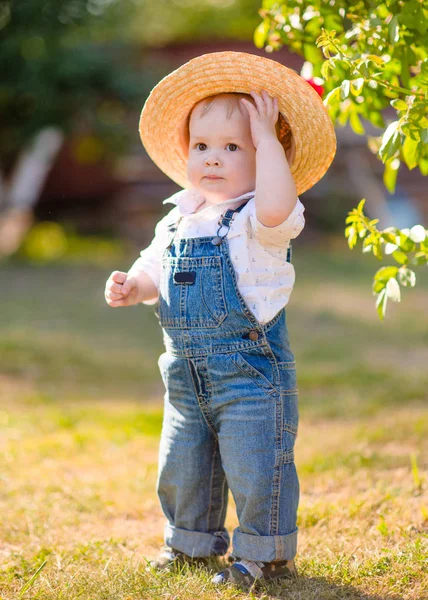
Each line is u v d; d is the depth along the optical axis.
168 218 3.37
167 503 3.34
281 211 2.96
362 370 7.88
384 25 3.42
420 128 3.11
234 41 20.50
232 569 3.09
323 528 3.82
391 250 3.38
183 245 3.13
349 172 21.64
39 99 15.58
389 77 3.54
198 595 2.99
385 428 5.55
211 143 3.20
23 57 15.56
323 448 5.27
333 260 17.86
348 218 3.44
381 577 3.16
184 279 3.09
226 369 3.04
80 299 13.07
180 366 3.13
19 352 8.73
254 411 3.02
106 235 21.08
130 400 7.35
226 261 3.04
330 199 21.52
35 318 11.19
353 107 3.86
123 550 3.66
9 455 5.15
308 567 3.30
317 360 8.73
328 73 3.38
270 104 3.16
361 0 3.77
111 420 6.31
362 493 4.28
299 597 2.96
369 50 3.45
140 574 3.21
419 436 5.32
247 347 3.04
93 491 4.49
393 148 3.15
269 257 3.06
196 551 3.27
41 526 3.95
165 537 3.35
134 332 10.60
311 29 3.94
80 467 5.04
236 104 3.20
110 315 11.74
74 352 8.94
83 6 15.59
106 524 4.06
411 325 10.55
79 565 3.42
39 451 5.30
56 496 4.41
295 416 3.14
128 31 18.25
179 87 3.32
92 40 17.12
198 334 3.07
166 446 3.27
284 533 3.07
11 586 3.17
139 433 5.95
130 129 17.98
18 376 8.05
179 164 3.61
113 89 16.31
